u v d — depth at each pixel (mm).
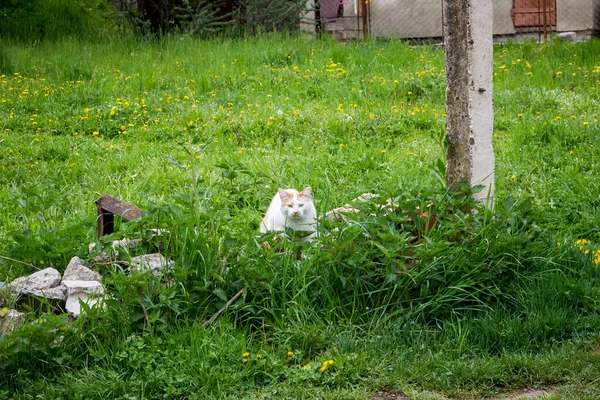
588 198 8000
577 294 5891
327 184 8039
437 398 4641
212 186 8148
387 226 5820
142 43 16641
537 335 5418
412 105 12133
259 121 10898
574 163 8930
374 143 10156
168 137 10750
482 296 5848
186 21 17734
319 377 4887
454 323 5605
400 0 17844
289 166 9086
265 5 17969
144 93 12617
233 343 5176
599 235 7309
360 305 5660
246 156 9523
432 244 5676
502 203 6230
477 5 6105
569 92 12234
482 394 4758
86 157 9750
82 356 5102
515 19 17531
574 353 5113
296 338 5301
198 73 13742
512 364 4984
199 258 5672
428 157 9367
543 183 8453
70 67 14242
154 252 6020
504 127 10797
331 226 6086
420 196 6184
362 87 12953
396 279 5641
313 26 18969
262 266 5668
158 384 4781
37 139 10344
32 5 18531
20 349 4840
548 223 7555
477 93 6203
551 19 17391
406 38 17922
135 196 8320
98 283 5676
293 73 13688
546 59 14258
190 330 5215
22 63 14594
